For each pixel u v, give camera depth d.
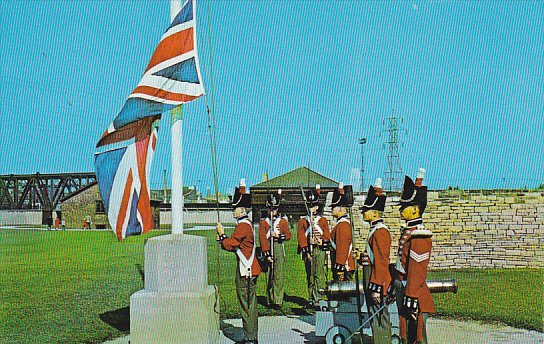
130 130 8.59
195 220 43.34
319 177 29.34
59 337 9.03
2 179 60.94
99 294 13.26
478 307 10.77
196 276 8.00
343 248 8.71
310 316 10.35
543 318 9.80
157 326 7.78
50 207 59.19
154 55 8.36
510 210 17.17
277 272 11.16
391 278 6.91
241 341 8.35
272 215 10.94
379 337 6.86
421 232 6.34
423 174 6.58
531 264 16.94
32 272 17.70
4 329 9.60
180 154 8.45
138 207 8.57
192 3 8.23
